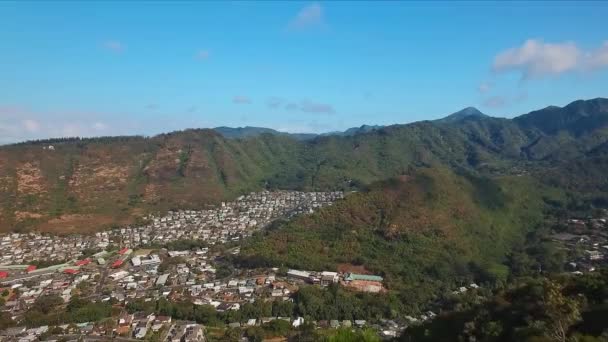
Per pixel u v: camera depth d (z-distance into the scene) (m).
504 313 56.88
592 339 38.59
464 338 54.88
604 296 53.81
